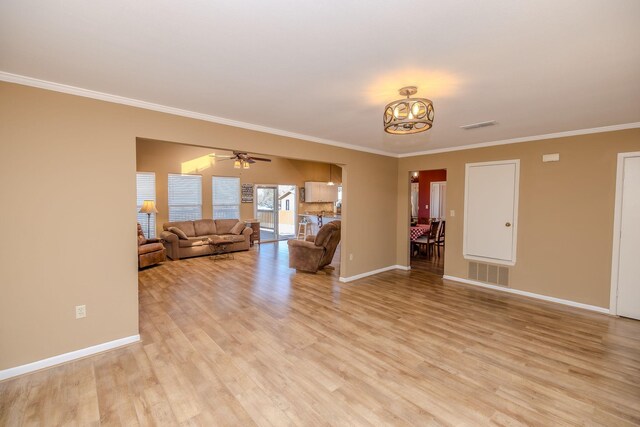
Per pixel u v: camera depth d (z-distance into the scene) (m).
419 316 3.66
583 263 3.97
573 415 2.00
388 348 2.88
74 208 2.63
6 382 2.32
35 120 2.43
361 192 5.34
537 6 1.46
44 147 2.48
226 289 4.67
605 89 2.54
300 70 2.22
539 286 4.34
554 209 4.19
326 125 3.80
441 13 1.52
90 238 2.71
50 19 1.59
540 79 2.34
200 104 3.01
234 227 8.09
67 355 2.61
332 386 2.30
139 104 2.92
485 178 4.84
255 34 1.74
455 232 5.23
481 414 2.01
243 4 1.46
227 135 3.55
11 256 2.37
